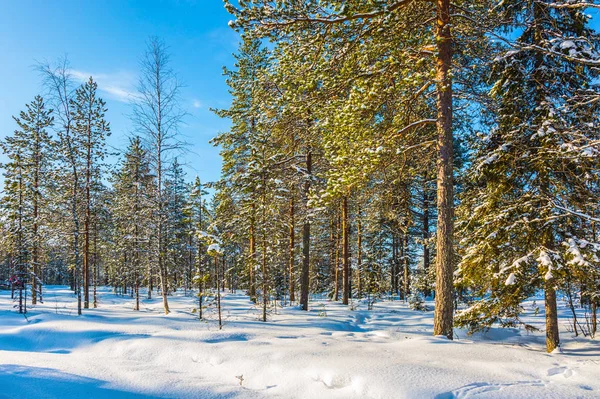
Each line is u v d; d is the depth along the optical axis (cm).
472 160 1106
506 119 952
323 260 3556
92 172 1980
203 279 1331
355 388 518
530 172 932
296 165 1847
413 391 482
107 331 934
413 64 828
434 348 688
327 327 1212
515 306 937
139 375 623
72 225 1923
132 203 1997
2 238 2119
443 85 896
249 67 1941
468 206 1141
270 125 1298
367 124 924
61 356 753
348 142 909
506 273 909
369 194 1248
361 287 2697
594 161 793
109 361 716
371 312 1805
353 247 3228
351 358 615
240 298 2369
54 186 2230
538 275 885
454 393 477
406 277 2600
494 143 1011
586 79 866
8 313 1393
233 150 1766
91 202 2081
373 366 566
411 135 985
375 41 832
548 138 831
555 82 898
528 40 932
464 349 680
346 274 2241
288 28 797
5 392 515
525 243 910
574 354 832
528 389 484
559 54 694
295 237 2606
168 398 525
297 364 613
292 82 877
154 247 1705
